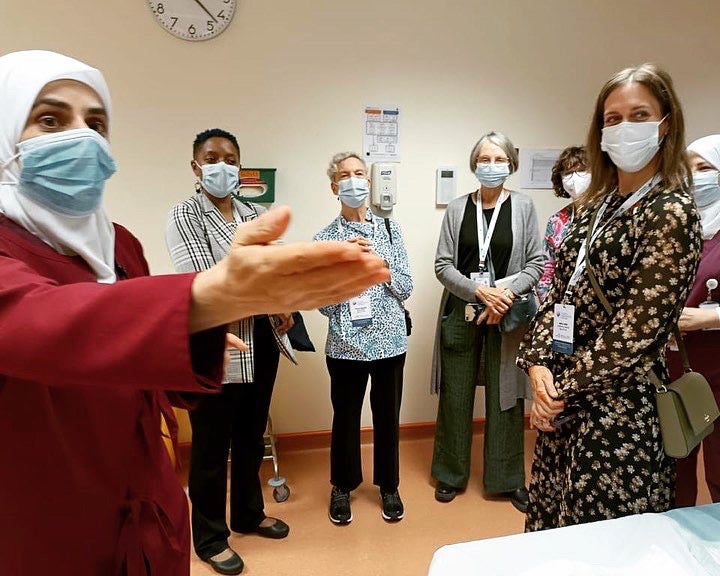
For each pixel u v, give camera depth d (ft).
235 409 5.65
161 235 7.69
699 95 9.43
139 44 7.18
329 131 8.03
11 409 1.78
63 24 6.93
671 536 3.07
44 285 1.32
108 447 2.14
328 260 1.01
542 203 9.16
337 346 6.47
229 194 5.96
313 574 5.78
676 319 3.43
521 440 7.34
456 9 8.19
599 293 3.69
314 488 7.63
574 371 3.64
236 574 5.73
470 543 3.13
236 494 6.39
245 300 1.12
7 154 2.00
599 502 3.58
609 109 3.80
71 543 2.06
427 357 9.04
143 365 1.14
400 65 8.13
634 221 3.51
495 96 8.58
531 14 8.50
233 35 7.46
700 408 3.47
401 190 8.49
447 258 7.39
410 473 8.11
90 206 2.13
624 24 8.89
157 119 7.41
